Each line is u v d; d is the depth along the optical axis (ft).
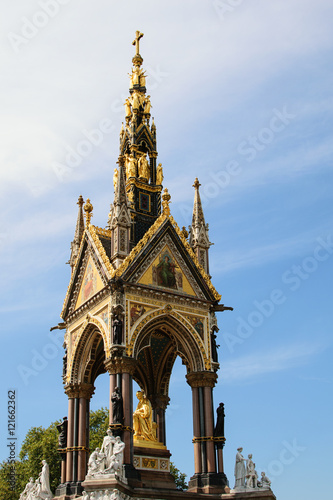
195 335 201.05
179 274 207.00
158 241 204.95
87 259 213.66
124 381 181.47
